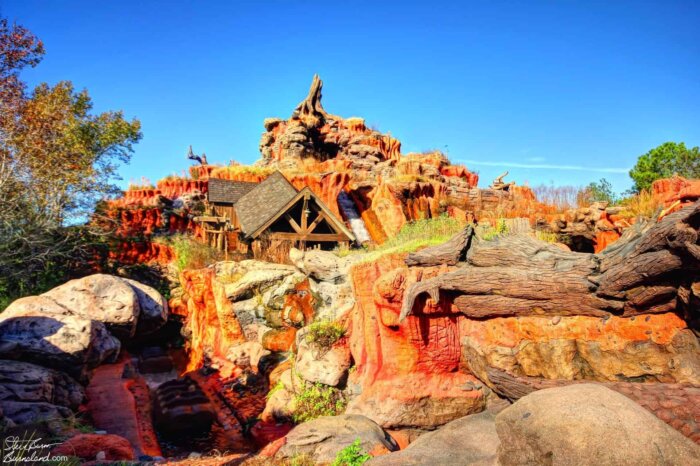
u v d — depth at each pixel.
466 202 25.09
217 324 14.66
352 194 25.61
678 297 5.62
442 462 5.38
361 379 8.73
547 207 21.52
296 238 19.05
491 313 7.50
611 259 6.29
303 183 24.91
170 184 26.77
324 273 11.74
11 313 10.20
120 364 13.52
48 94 19.16
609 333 6.29
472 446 5.86
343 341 9.44
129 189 26.81
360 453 6.11
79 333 9.27
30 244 15.79
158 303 13.96
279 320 12.37
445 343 7.99
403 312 7.53
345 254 13.03
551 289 6.71
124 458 6.47
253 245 18.09
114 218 21.61
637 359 5.93
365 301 8.67
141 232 21.77
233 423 9.93
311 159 31.62
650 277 5.64
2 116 15.57
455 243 8.20
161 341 17.55
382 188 24.17
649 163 26.83
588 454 3.29
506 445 3.92
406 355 8.00
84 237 18.66
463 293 7.74
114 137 21.92
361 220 24.05
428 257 8.40
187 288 16.20
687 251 5.05
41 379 8.02
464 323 8.04
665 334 5.80
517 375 6.96
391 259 8.94
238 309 13.11
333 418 7.51
